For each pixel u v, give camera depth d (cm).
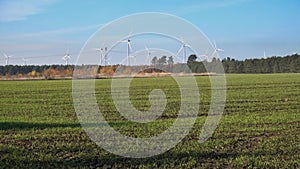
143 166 1316
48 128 2081
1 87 5447
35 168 1298
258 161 1370
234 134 1877
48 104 3325
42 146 1645
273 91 4231
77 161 1398
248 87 4822
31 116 2588
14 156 1454
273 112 2669
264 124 2167
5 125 2191
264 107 2944
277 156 1446
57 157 1456
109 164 1359
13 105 3269
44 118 2481
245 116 2480
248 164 1346
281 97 3619
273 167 1309
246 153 1497
